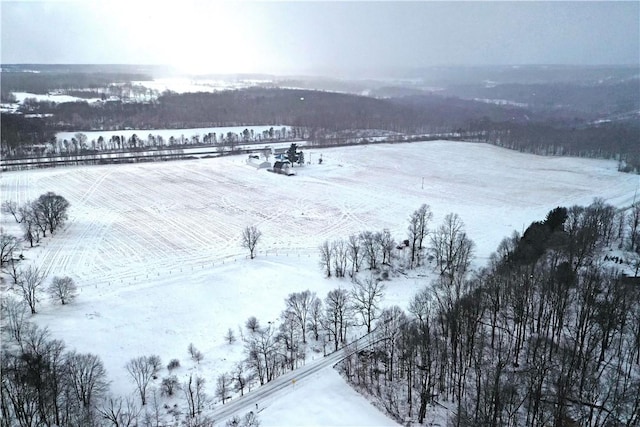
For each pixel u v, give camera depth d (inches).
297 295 4783.5
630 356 3663.9
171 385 3708.2
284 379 3892.7
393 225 7864.2
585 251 5393.7
